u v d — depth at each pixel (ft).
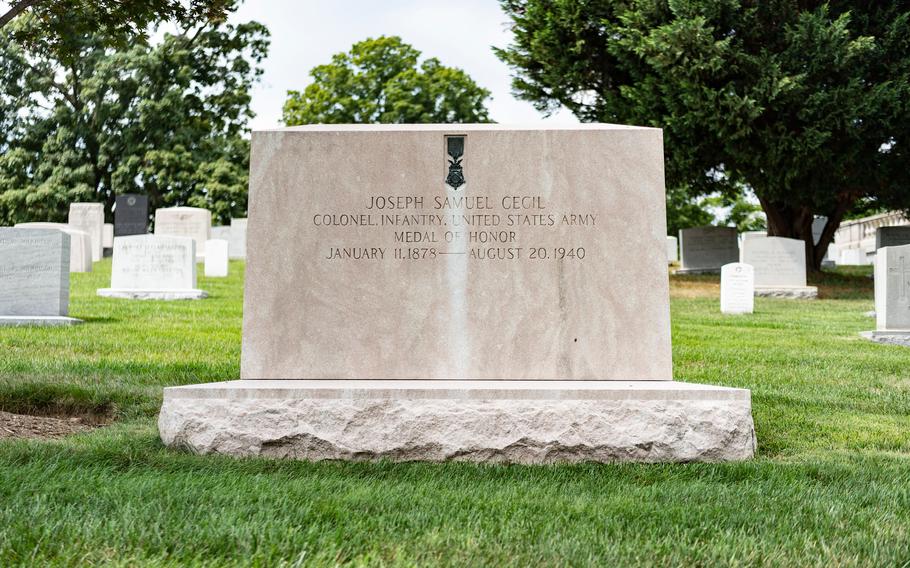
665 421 18.17
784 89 67.21
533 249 20.43
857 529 12.98
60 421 22.62
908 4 72.18
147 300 56.90
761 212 185.16
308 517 12.82
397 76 164.66
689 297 68.64
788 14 70.38
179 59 139.13
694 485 15.70
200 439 18.20
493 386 18.70
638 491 15.30
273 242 20.49
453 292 20.34
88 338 37.76
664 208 20.62
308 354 20.25
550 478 16.43
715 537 12.39
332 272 20.42
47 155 146.92
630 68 75.87
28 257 43.70
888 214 135.13
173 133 147.23
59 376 27.14
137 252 61.00
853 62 68.85
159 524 12.05
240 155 154.30
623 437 18.08
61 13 28.27
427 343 20.22
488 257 20.42
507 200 20.53
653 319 20.38
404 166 20.61
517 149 20.65
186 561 10.67
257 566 10.48
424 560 11.03
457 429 18.11
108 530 11.65
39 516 12.23
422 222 20.49
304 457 18.15
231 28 102.22
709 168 81.00
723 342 41.24
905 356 36.70
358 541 11.61
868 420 23.52
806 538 12.32
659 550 11.64
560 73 80.02
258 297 20.38
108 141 144.87
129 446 18.21
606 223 20.52
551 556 11.29
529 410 18.13
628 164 20.66
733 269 58.29
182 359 32.65
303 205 20.56
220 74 142.51
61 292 43.96
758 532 12.87
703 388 18.60
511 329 20.26
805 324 51.31
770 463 17.66
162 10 28.99
